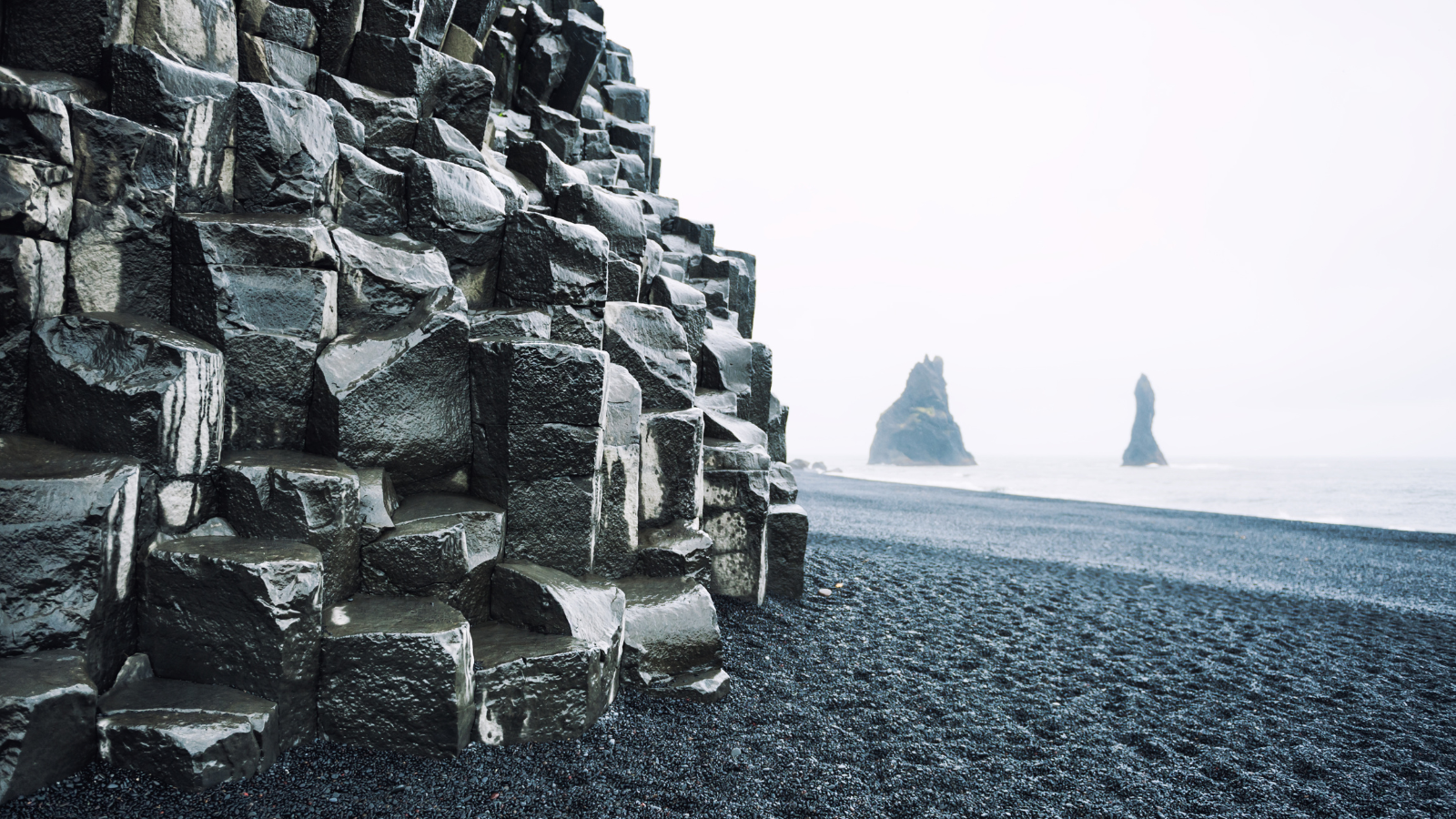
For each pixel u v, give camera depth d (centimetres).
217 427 342
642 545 507
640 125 1143
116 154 339
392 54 562
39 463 293
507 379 411
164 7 390
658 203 984
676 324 622
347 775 307
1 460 291
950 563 970
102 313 338
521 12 892
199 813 270
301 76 509
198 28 410
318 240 380
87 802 265
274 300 370
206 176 384
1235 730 470
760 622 584
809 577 761
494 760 335
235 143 396
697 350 708
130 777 279
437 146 565
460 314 414
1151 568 1122
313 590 313
